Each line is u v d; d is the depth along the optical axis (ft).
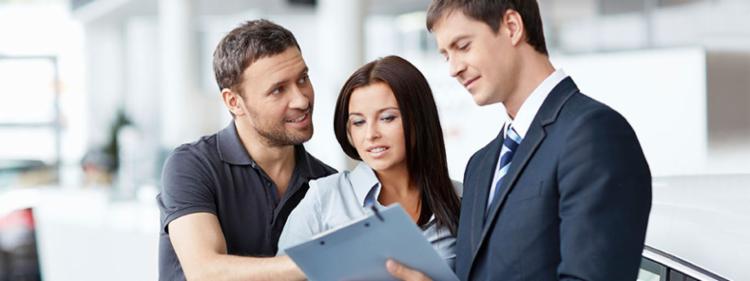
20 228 14.47
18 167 44.98
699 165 23.44
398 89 7.05
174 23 55.31
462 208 6.43
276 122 7.43
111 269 25.07
